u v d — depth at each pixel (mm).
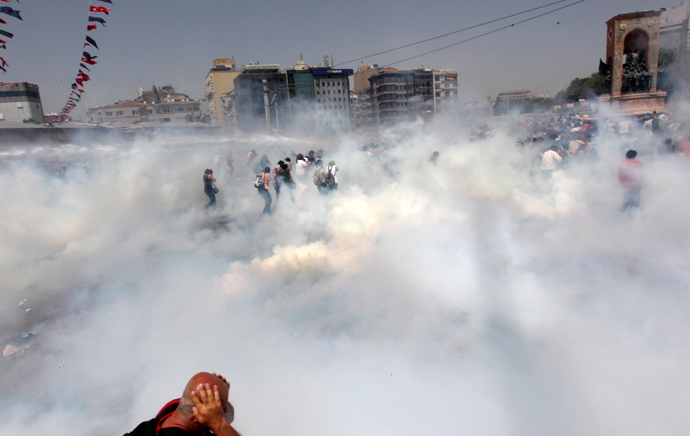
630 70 38969
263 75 112188
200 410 1631
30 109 50781
